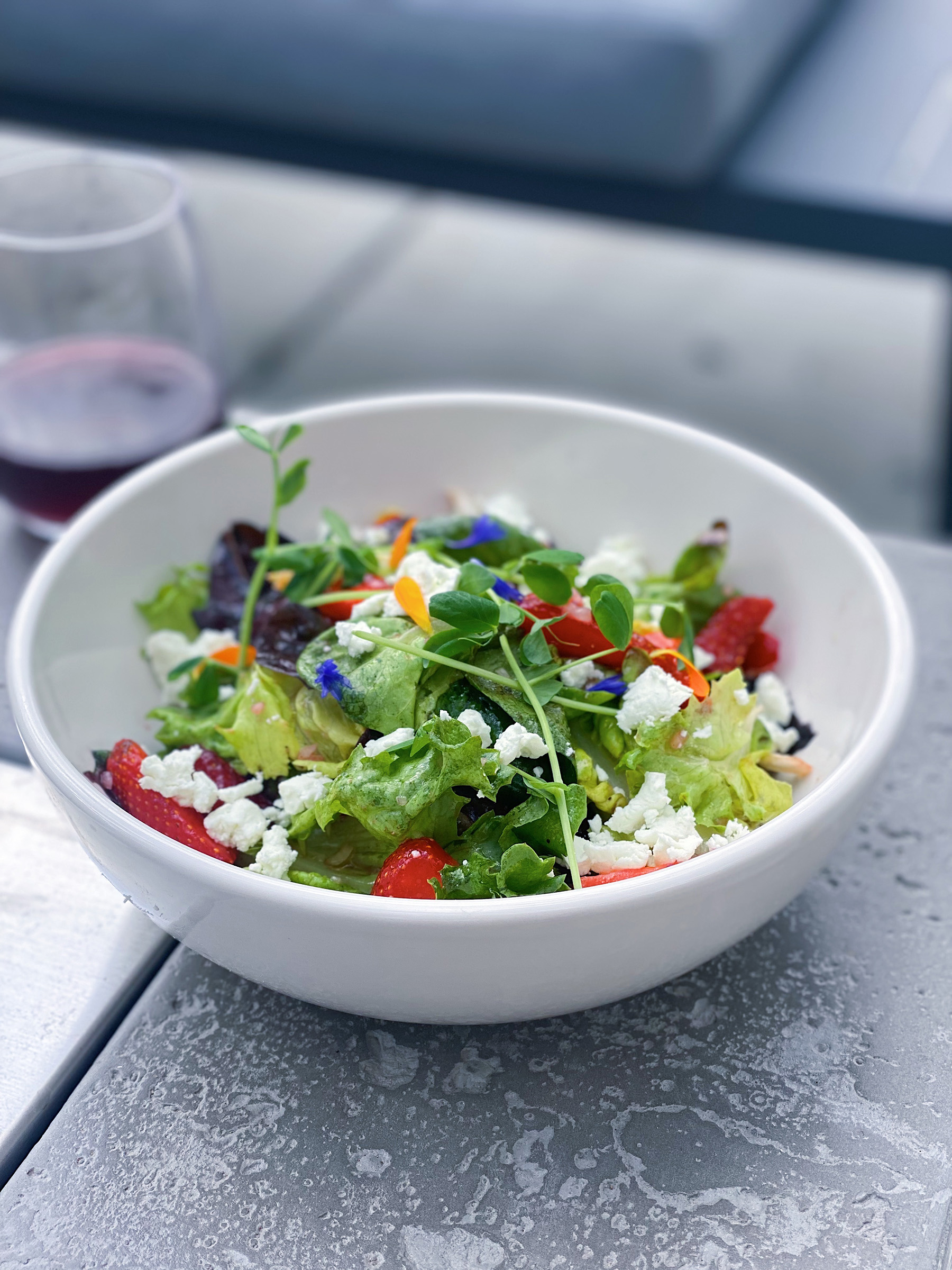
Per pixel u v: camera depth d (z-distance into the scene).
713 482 0.86
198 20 2.31
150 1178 0.61
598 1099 0.64
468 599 0.66
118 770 0.70
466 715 0.65
